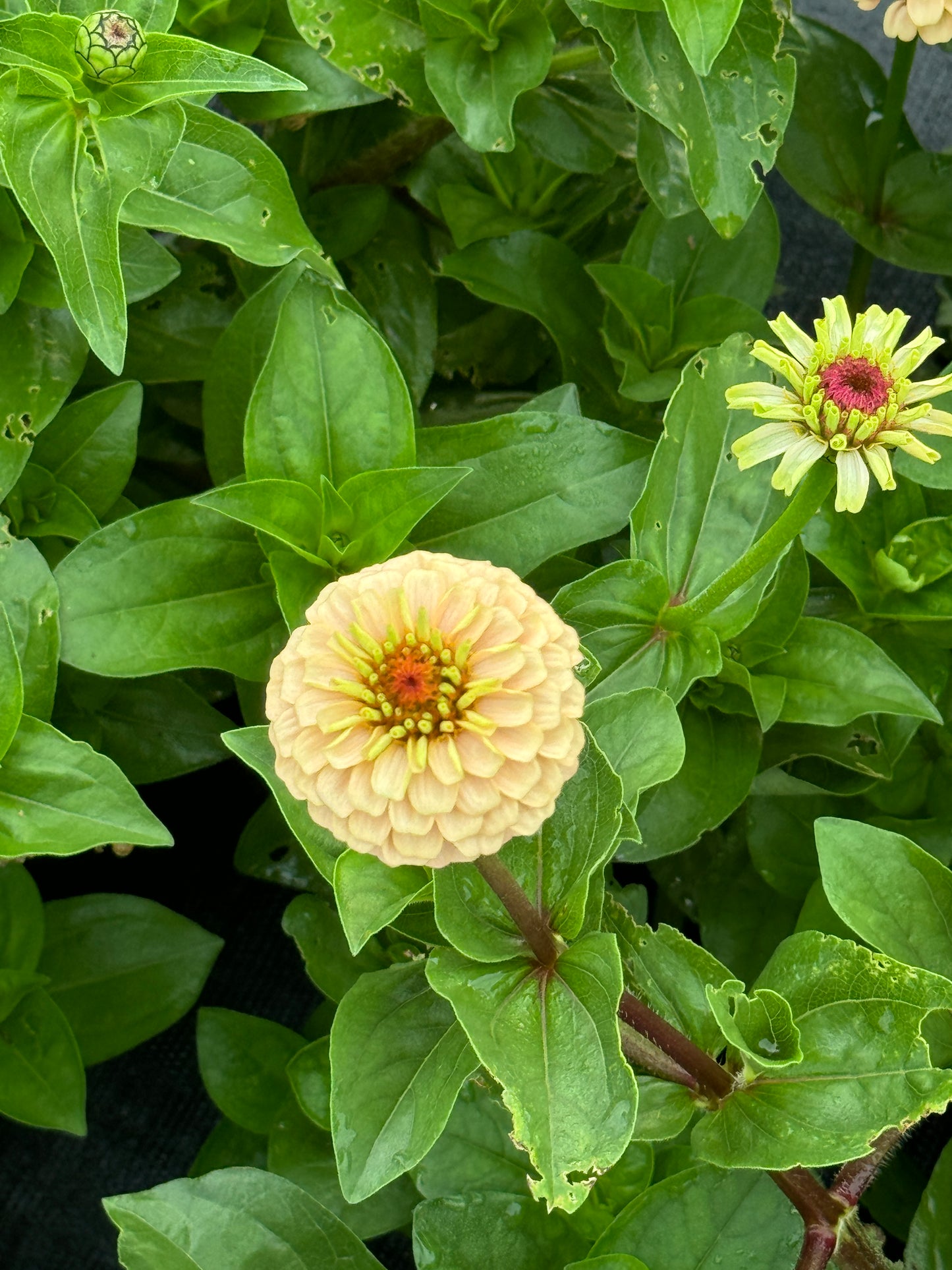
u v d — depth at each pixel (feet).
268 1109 1.99
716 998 1.46
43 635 1.64
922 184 2.27
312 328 1.66
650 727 1.49
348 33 1.82
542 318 2.02
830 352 1.45
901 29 1.78
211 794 2.46
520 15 1.81
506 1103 1.33
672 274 2.06
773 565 1.70
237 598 1.68
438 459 1.74
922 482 1.82
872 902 1.56
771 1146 1.48
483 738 1.24
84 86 1.52
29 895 1.95
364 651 1.28
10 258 1.77
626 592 1.70
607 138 2.02
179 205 1.73
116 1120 2.36
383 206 2.12
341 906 1.38
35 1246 2.30
